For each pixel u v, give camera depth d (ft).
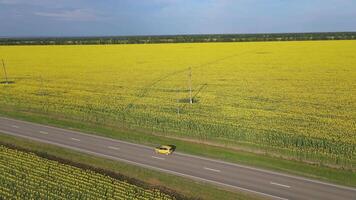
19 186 117.50
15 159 139.74
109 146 155.02
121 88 239.71
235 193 111.75
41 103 216.95
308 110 177.58
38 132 177.47
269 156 137.59
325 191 111.45
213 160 137.39
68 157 144.97
